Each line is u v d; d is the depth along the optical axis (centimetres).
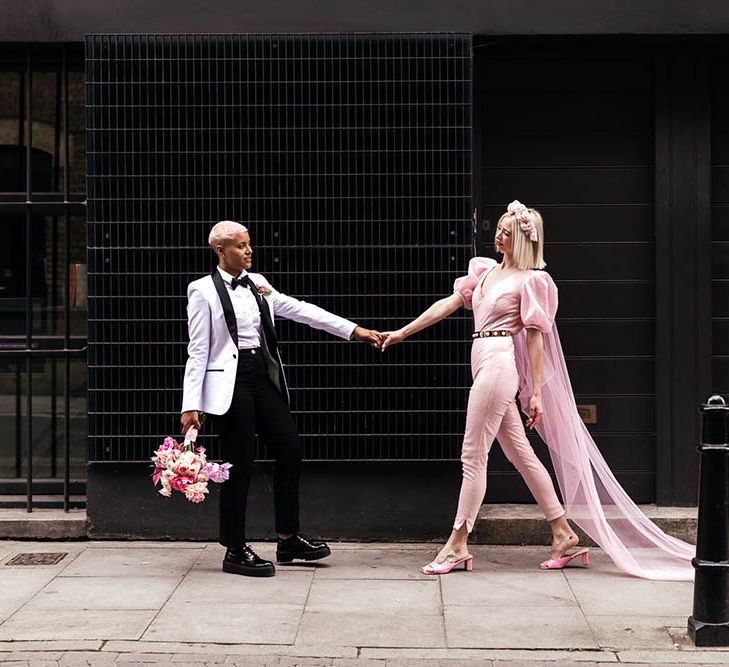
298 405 728
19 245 755
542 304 648
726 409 534
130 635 538
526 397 686
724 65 755
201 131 723
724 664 507
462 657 512
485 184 765
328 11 720
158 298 728
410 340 727
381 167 722
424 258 724
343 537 727
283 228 724
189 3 720
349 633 545
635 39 726
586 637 541
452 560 659
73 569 662
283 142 723
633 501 764
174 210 725
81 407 755
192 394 632
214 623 558
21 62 752
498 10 715
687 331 750
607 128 762
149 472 730
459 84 719
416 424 726
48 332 756
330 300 725
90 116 723
